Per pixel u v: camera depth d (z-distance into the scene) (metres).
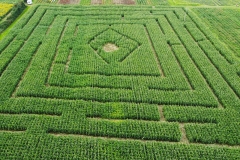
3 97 26.95
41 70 31.17
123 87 29.14
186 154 21.64
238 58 36.19
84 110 25.69
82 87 28.92
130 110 25.97
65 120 24.55
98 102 26.94
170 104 27.30
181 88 29.31
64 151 21.64
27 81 29.33
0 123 24.05
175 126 24.36
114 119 25.28
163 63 33.41
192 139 23.20
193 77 31.05
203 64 33.75
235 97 28.41
